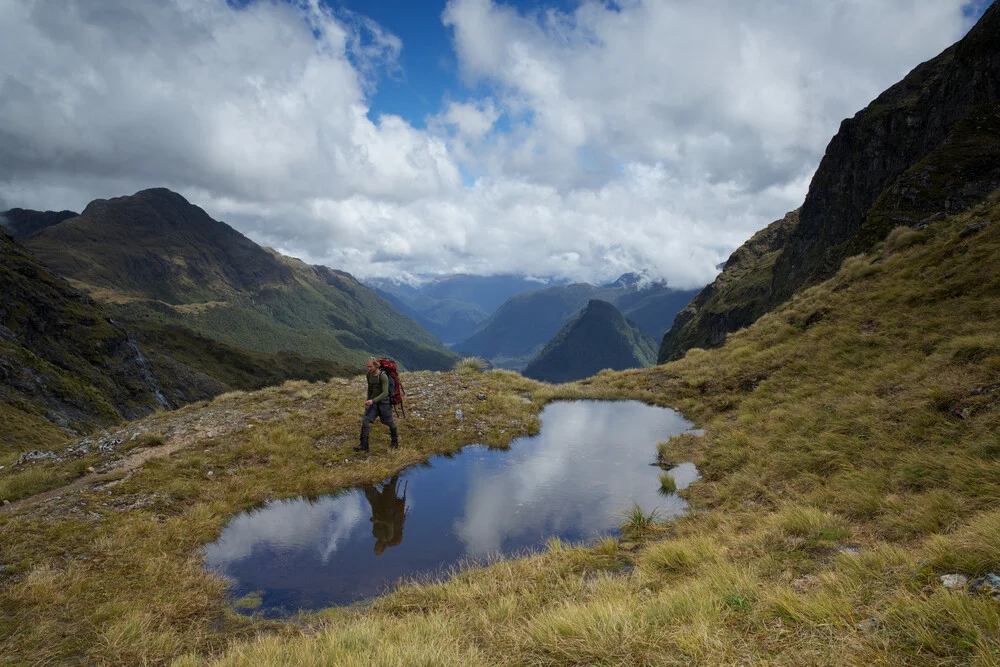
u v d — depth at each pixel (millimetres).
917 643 3234
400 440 13797
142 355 108000
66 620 6156
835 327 15922
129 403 87938
